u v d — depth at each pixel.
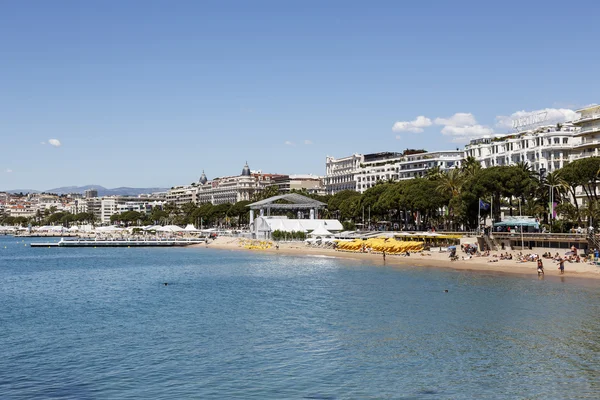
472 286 81.25
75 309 69.50
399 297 73.00
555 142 179.38
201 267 127.06
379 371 41.75
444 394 37.06
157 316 63.78
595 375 40.06
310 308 66.69
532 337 50.19
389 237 166.75
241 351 47.62
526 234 120.12
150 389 38.69
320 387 38.62
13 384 39.94
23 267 135.38
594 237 105.88
